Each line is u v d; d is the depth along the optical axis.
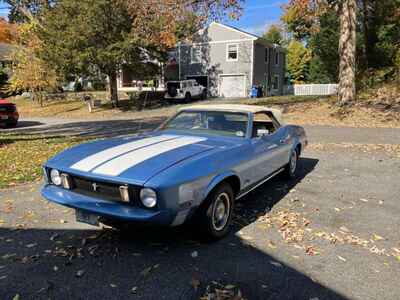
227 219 3.81
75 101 31.64
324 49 28.12
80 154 3.70
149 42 21.12
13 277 2.99
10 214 4.45
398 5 23.66
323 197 5.12
